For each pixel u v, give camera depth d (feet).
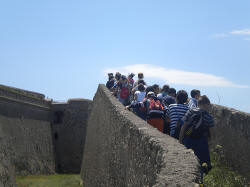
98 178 53.06
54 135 150.61
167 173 15.24
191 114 25.14
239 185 33.24
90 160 76.23
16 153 107.76
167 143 19.04
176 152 17.47
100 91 64.80
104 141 47.70
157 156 18.38
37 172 121.19
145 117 39.52
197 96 33.63
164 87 41.01
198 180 14.96
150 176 19.02
